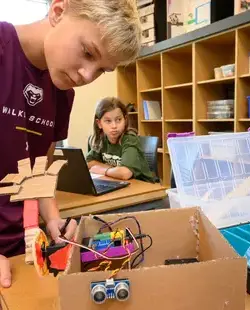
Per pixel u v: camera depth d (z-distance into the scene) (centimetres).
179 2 297
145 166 176
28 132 89
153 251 62
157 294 40
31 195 50
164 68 309
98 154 214
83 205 113
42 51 79
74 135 354
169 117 320
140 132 352
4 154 82
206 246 56
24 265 65
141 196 127
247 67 236
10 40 77
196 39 263
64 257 51
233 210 81
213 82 266
